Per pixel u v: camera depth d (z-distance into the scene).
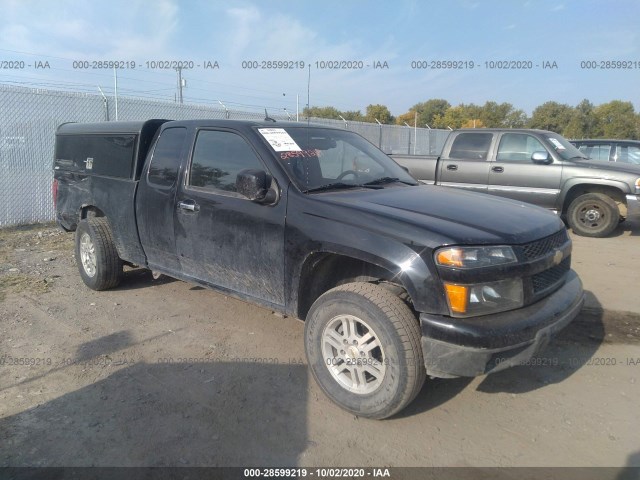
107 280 5.21
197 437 2.88
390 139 18.58
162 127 4.50
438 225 2.88
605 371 3.65
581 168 8.27
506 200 3.86
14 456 2.70
